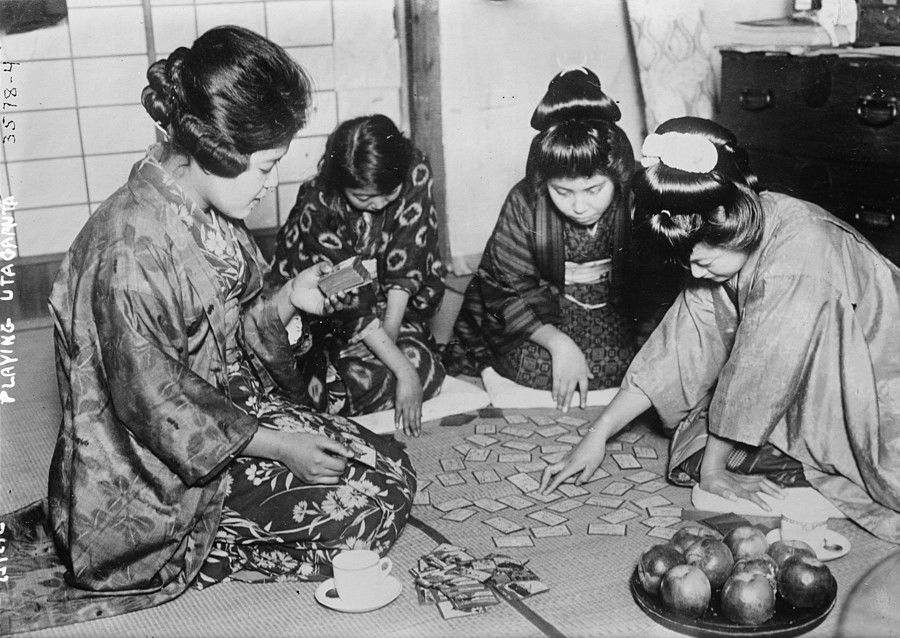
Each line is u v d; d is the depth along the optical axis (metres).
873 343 2.65
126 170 4.92
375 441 2.67
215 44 2.17
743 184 2.43
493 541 2.62
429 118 5.09
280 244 3.53
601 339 3.65
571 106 3.25
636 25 4.83
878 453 2.55
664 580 2.14
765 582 2.07
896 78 3.71
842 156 3.96
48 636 2.19
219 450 2.25
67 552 2.38
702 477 2.74
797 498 2.67
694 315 2.88
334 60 5.05
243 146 2.21
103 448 2.27
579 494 2.91
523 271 3.60
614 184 3.38
